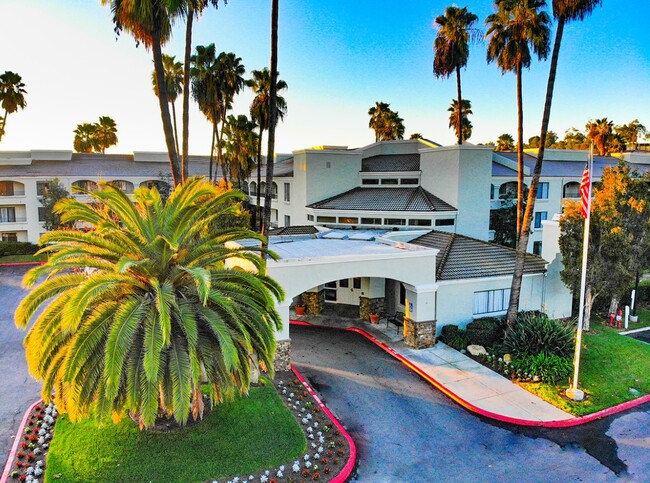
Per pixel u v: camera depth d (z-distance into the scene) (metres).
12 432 13.74
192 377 11.48
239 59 39.66
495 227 39.91
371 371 19.22
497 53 22.73
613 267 22.48
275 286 14.34
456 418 15.57
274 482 11.67
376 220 34.81
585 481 12.34
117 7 18.58
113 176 51.66
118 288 12.10
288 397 16.38
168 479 11.54
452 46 37.34
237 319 11.84
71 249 11.51
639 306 28.66
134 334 11.16
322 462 12.72
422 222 33.41
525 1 20.55
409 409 16.16
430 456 13.46
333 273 19.80
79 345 10.65
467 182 33.75
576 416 15.58
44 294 11.93
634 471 12.75
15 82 55.34
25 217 48.66
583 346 21.33
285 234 33.41
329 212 36.22
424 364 19.67
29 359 11.30
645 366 19.55
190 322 11.22
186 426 13.62
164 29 20.03
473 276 22.28
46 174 48.69
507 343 20.41
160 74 20.23
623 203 22.75
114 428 13.44
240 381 12.83
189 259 12.79
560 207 42.91
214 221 29.14
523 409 16.05
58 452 12.38
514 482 12.30
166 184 52.75
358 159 39.91
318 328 24.48
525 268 23.58
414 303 21.39
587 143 73.56
